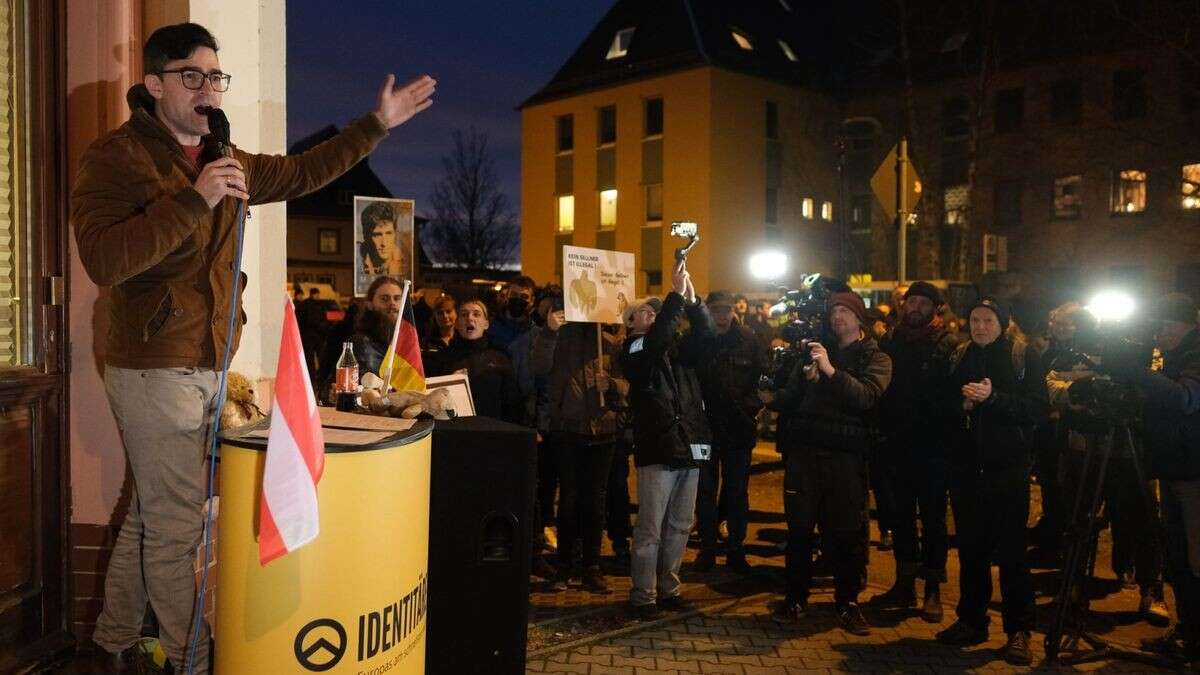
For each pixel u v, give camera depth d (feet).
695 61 102.37
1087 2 96.17
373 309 18.49
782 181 109.09
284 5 16.10
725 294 22.45
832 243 114.32
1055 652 16.25
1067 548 16.55
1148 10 74.38
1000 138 102.78
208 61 10.15
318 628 8.79
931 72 107.24
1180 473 15.69
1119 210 94.73
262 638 8.73
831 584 20.86
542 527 22.65
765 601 19.42
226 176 9.09
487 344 22.27
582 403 19.97
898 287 30.86
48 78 12.38
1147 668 15.97
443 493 11.69
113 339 10.06
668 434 17.65
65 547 12.62
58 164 12.57
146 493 10.15
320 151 11.80
